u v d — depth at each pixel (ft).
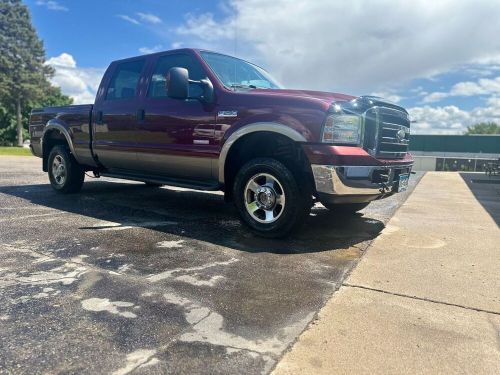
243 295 9.49
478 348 7.45
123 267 11.14
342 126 12.87
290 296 9.49
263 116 13.74
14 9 157.38
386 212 20.45
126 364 6.71
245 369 6.64
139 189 25.96
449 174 55.72
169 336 7.61
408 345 7.48
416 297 9.59
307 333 7.82
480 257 12.78
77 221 16.35
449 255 12.93
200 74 15.93
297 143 13.06
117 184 28.32
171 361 6.82
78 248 12.73
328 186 12.71
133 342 7.37
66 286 9.75
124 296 9.27
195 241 13.87
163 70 17.24
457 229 16.72
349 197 13.19
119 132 18.49
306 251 13.02
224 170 14.99
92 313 8.43
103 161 19.94
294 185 13.47
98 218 17.01
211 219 17.37
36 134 24.09
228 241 13.94
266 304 9.04
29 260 11.51
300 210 13.65
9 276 10.30
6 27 155.63
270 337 7.64
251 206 14.51
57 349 7.09
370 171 13.26
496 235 15.74
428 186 35.70
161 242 13.65
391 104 14.69
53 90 168.25
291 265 11.62
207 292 9.61
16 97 156.25
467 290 10.06
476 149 120.57
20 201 20.59
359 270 11.33
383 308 8.96
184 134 15.84
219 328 7.94
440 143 123.03
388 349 7.33
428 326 8.21
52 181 23.40
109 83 19.45
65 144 23.25
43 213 17.76
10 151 92.94
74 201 20.86
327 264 11.79
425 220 18.56
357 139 13.21
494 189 34.17
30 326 7.84
